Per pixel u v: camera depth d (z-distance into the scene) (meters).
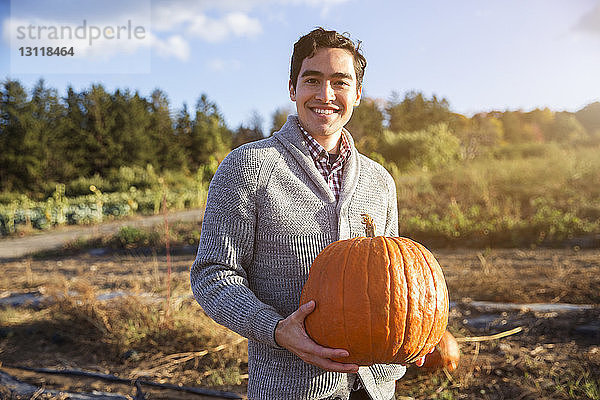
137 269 8.64
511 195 11.16
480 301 5.48
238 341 4.66
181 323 5.04
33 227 15.74
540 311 4.96
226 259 1.72
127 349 4.73
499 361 4.05
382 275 1.59
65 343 5.00
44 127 35.06
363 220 1.82
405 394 3.68
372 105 36.34
